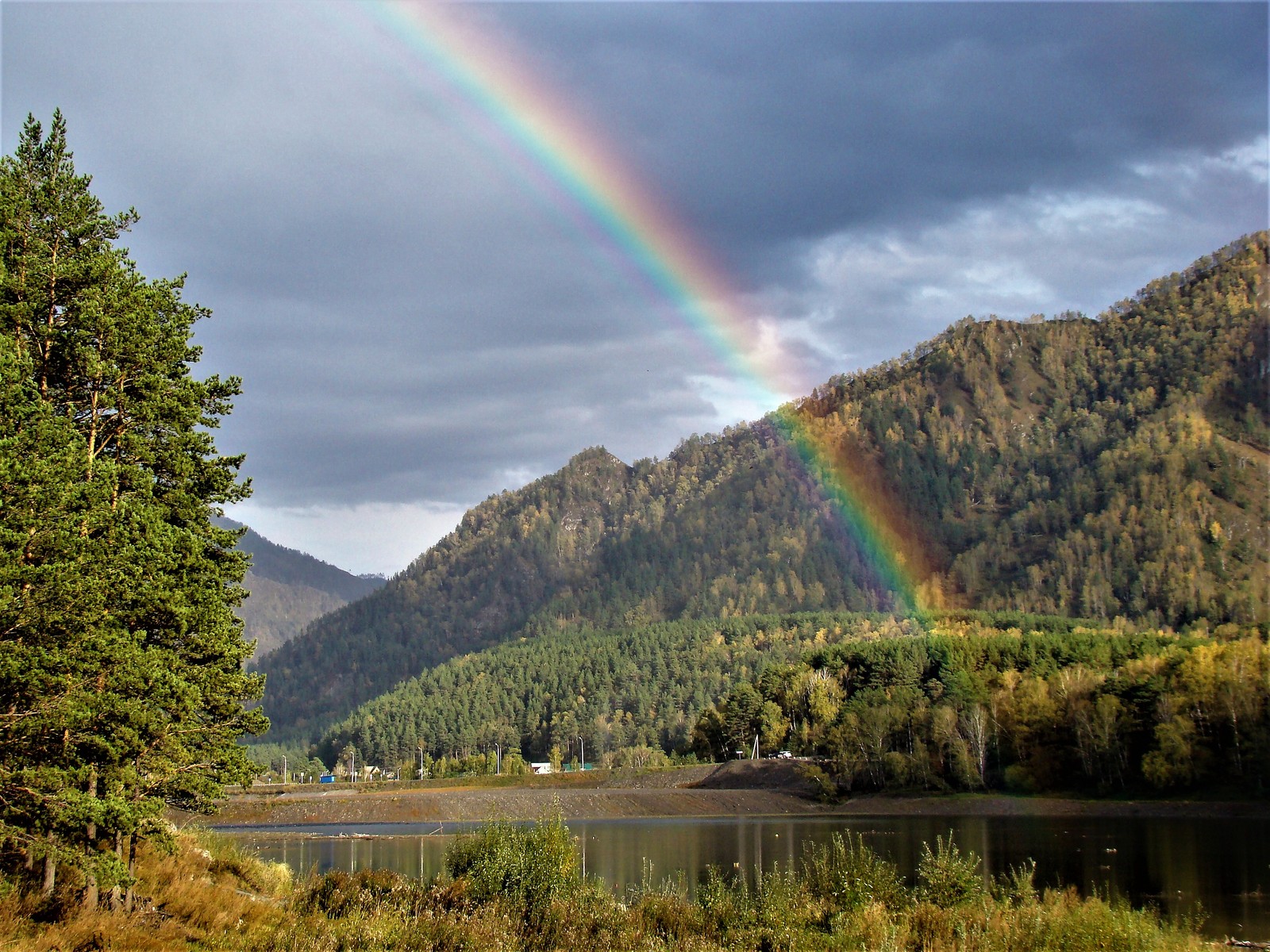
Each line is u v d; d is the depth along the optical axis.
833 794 128.75
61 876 26.47
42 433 22.72
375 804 124.31
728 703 184.75
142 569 24.59
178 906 27.27
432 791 150.75
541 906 28.91
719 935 28.11
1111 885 51.25
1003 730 130.62
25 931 22.05
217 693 29.00
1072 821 101.00
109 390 26.98
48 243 27.64
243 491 31.06
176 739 27.08
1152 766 110.06
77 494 22.67
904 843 77.50
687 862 65.94
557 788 158.75
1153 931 27.28
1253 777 107.38
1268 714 108.31
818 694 166.62
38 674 21.03
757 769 147.62
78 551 22.52
